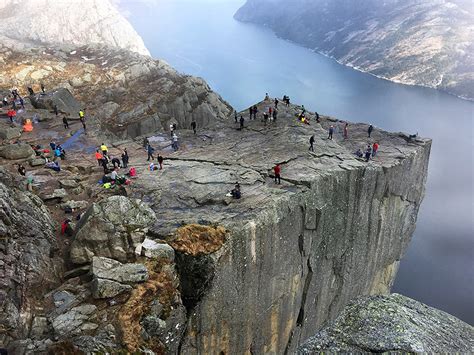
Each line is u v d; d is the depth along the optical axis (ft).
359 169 162.81
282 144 180.55
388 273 219.61
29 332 75.20
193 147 184.34
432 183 442.50
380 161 178.29
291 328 157.38
